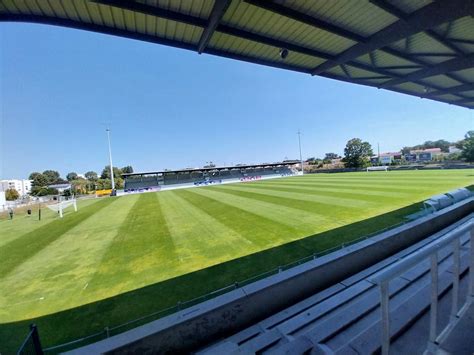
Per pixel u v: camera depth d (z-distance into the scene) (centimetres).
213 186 3269
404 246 383
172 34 451
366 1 407
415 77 727
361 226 714
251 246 644
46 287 519
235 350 148
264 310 255
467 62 619
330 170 4731
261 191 1969
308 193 1573
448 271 248
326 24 451
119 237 875
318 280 291
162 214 1283
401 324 178
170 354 209
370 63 663
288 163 4944
